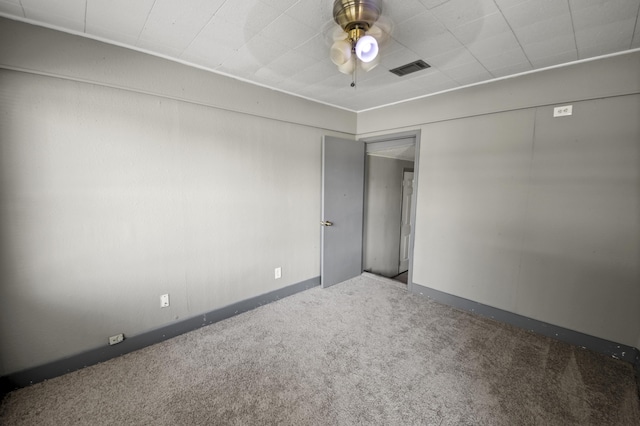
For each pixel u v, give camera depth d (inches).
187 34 71.6
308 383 72.6
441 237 120.5
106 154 77.4
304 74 98.2
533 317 98.3
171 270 92.0
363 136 148.9
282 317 107.7
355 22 52.7
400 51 79.1
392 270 198.1
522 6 58.7
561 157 89.7
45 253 70.7
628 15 61.2
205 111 95.3
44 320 71.9
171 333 93.0
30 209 68.2
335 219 138.9
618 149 80.6
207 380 73.4
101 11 61.6
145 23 66.5
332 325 101.8
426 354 84.9
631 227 80.0
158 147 86.4
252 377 74.6
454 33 69.6
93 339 79.0
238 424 60.3
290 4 58.8
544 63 87.1
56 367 73.8
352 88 112.1
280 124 117.7
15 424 60.1
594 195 84.9
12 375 68.5
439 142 118.5
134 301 85.3
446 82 104.4
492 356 84.0
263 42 75.5
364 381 73.4
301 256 132.6
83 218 75.3
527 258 98.3
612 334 83.9
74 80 71.3
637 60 76.2
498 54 81.1
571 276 90.0
